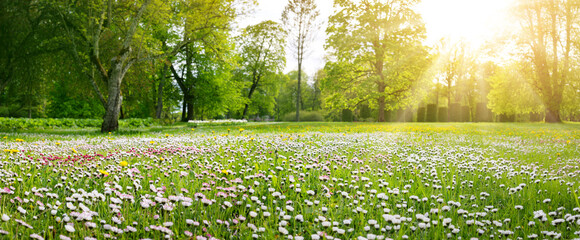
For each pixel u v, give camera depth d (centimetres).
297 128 1956
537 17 3322
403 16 3388
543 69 3325
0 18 1584
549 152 812
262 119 8362
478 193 375
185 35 2102
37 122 1852
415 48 3338
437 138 1234
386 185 356
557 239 239
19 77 1852
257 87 5309
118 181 346
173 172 418
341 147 784
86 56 1816
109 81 1725
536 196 362
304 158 553
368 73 3588
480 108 5016
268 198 317
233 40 3706
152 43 2144
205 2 1866
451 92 5519
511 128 2106
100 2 1706
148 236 231
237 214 288
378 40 3544
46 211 251
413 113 5294
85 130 1867
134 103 2966
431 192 363
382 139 1072
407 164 549
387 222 258
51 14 1759
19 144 779
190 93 3984
